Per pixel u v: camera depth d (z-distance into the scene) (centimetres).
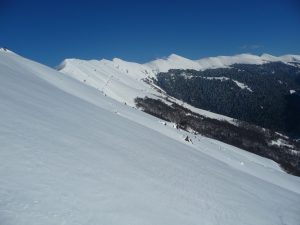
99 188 1371
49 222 980
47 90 3475
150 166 2098
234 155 6181
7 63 4872
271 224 1934
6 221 901
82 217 1089
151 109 17212
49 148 1562
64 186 1249
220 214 1712
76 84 6694
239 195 2380
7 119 1709
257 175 4931
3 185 1074
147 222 1252
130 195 1440
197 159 3381
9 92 2367
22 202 1024
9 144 1404
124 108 6109
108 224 1117
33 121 1875
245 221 1778
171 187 1817
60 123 2120
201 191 2012
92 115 3070
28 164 1295
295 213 2509
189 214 1520
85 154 1719
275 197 2955
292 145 18000
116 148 2164
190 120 17025
